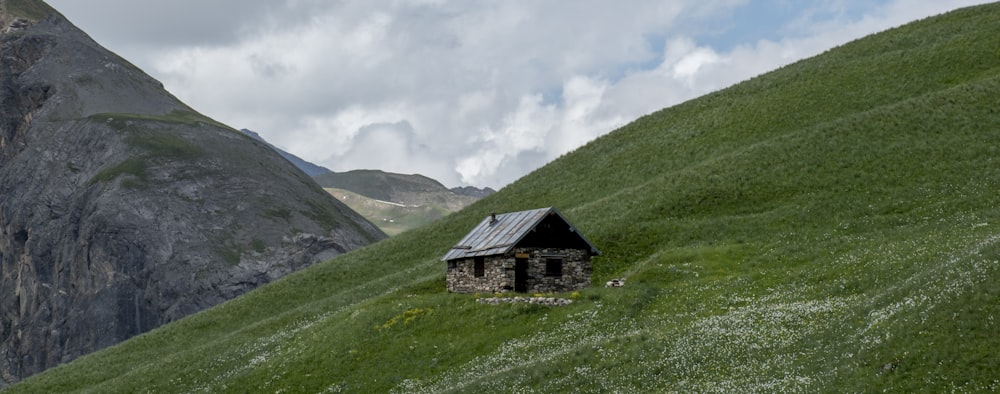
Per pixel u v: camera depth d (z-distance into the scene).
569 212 94.81
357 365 57.62
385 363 56.75
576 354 48.09
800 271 58.66
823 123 96.75
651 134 120.88
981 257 39.81
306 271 108.12
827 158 84.94
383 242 115.94
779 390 36.44
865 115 92.94
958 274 39.34
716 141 106.31
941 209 67.00
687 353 44.12
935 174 74.81
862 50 122.69
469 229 108.06
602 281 72.00
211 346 76.75
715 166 92.12
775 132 101.94
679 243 75.38
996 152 75.62
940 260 49.50
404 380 53.78
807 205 75.88
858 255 58.31
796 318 46.03
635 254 76.31
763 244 68.75
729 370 40.84
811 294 52.53
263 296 98.31
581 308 57.88
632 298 58.19
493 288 65.12
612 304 57.66
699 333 46.84
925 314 37.28
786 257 63.69
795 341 42.19
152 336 92.62
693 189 87.00
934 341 35.28
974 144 78.44
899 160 79.81
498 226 69.25
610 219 85.38
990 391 31.53
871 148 84.06
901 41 120.56
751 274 60.50
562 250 65.19
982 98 87.81
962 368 33.19
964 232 57.53
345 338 61.59
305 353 61.97
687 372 41.94
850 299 48.16
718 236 74.44
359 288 89.56
